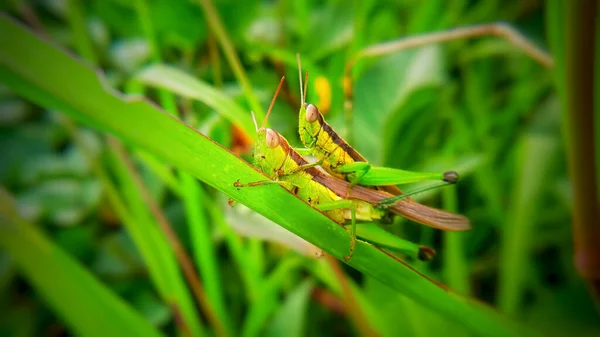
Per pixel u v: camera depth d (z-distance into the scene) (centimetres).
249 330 9
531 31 14
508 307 10
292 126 10
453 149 11
